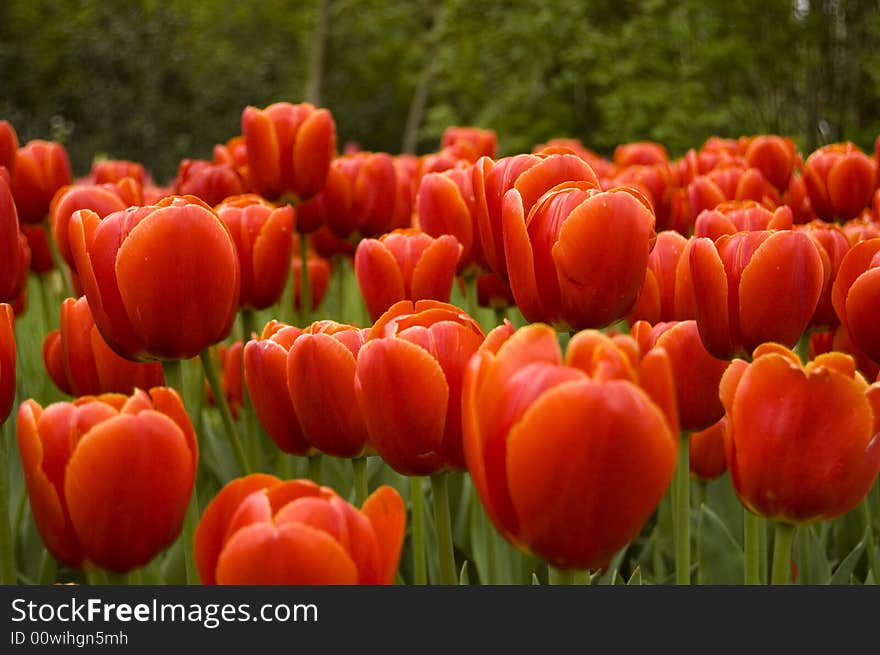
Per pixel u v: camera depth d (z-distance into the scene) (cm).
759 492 126
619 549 106
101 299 161
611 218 146
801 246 160
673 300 199
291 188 287
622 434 98
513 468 101
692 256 164
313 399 151
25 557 240
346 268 426
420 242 213
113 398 131
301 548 100
